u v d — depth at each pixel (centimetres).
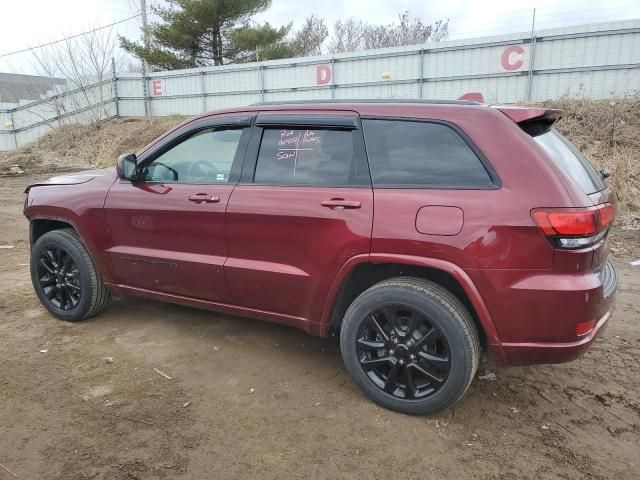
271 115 350
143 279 398
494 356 288
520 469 263
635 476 258
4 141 2506
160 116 2255
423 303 291
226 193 350
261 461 268
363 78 1756
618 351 395
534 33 1407
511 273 270
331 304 323
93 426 295
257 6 2692
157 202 376
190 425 297
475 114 293
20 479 253
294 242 326
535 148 278
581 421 305
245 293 353
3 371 357
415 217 289
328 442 284
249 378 352
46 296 450
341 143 324
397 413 312
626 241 733
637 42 1285
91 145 2078
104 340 408
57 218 426
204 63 2770
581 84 1370
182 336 416
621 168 991
